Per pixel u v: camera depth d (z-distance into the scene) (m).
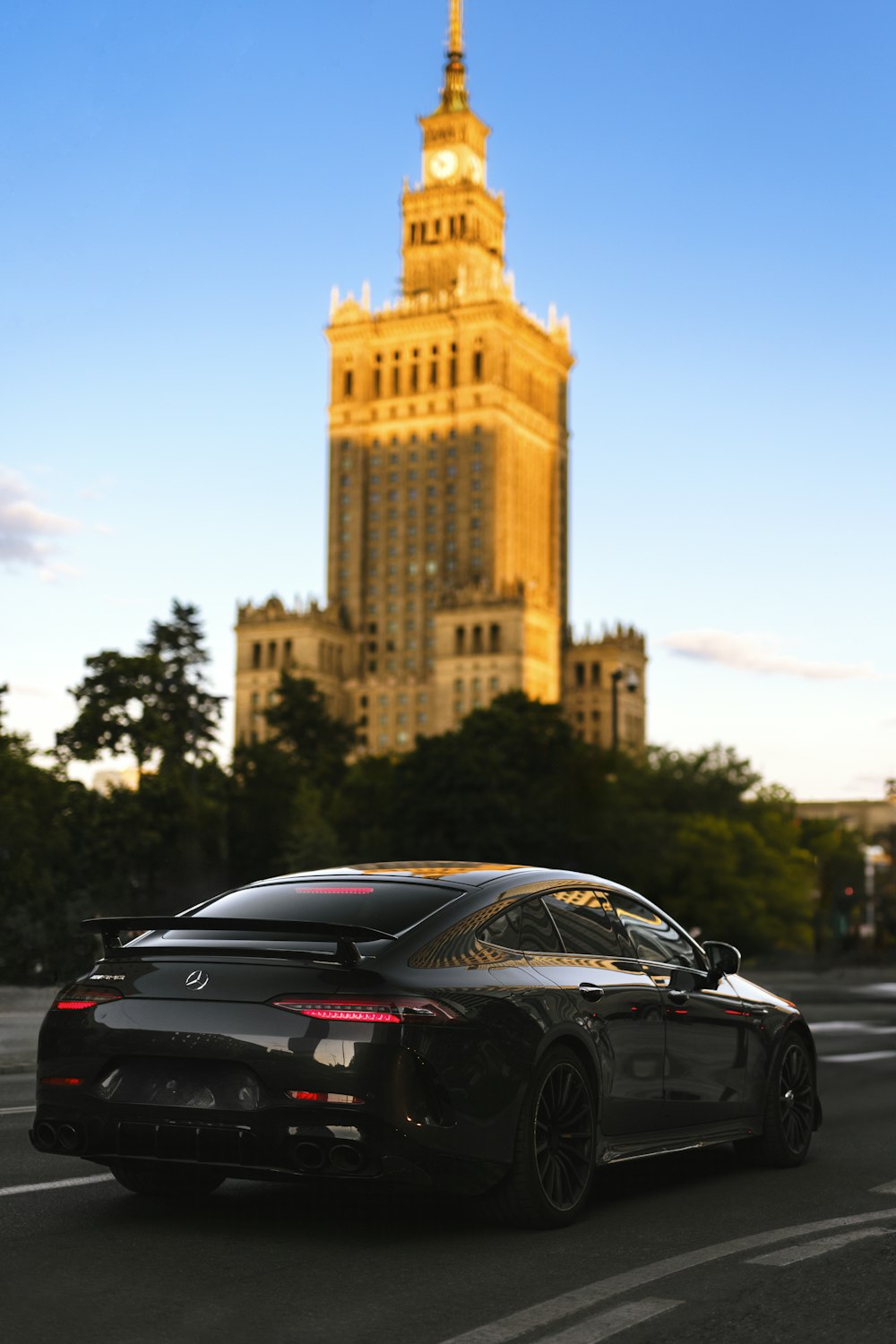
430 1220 7.91
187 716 106.19
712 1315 6.01
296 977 7.22
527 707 103.25
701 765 111.81
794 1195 8.98
